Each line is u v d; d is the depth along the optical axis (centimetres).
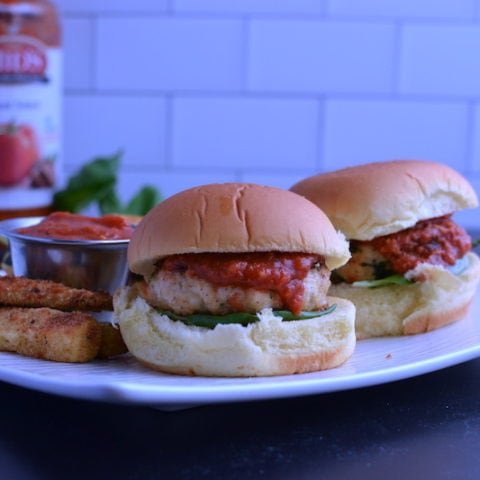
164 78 139
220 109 141
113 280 74
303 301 57
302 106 141
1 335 60
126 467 45
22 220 80
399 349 63
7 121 106
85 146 141
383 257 70
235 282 56
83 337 58
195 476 44
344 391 57
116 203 110
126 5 137
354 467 46
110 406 54
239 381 53
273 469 45
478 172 143
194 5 138
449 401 56
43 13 107
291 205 58
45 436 49
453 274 70
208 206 57
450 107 141
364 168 73
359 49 139
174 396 48
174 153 142
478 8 139
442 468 46
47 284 66
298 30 138
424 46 140
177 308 57
